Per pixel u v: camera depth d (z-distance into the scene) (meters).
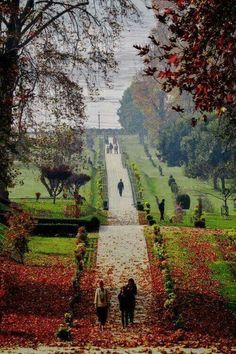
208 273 48.72
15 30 48.97
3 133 41.31
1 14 46.47
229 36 21.16
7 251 49.66
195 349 28.73
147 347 29.17
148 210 72.44
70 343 29.31
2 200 66.56
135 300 38.41
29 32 52.84
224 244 57.66
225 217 77.19
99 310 34.31
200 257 53.25
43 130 61.53
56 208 71.94
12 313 36.47
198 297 42.50
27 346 28.12
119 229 64.12
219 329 35.19
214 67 21.89
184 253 54.34
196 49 21.62
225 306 40.84
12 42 50.00
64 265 50.38
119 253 54.09
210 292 43.91
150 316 37.78
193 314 38.50
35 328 32.59
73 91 54.72
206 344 30.22
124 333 33.28
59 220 62.97
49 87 53.91
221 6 20.84
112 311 39.19
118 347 28.83
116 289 43.97
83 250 51.84
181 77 22.38
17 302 38.91
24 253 51.66
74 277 43.97
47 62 52.88
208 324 36.25
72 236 61.31
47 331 32.00
